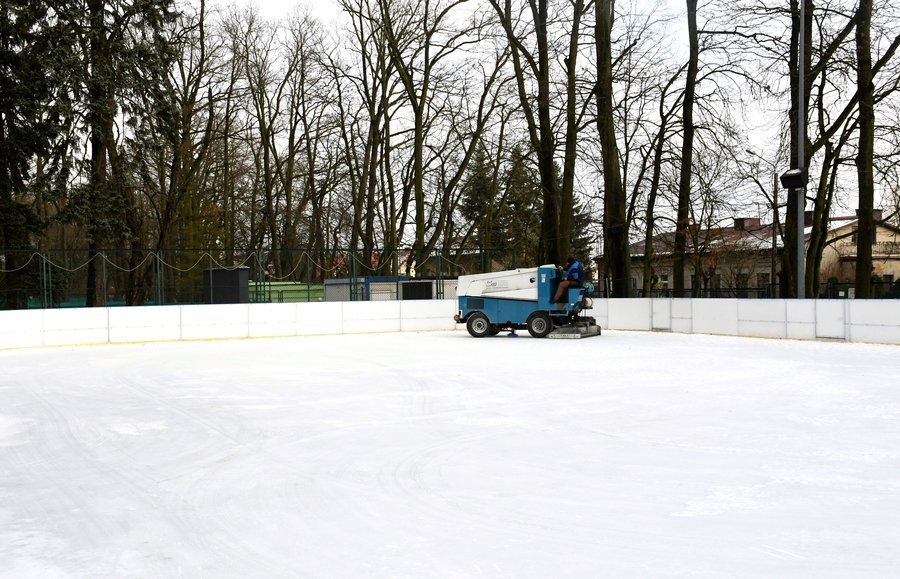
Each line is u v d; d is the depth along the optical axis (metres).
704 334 22.89
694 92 27.56
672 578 4.10
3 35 27.89
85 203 28.30
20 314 21.69
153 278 25.52
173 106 30.42
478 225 48.72
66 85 27.53
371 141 37.09
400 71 33.56
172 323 24.02
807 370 13.59
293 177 41.72
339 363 16.19
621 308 25.69
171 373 14.96
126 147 30.09
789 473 6.35
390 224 39.25
